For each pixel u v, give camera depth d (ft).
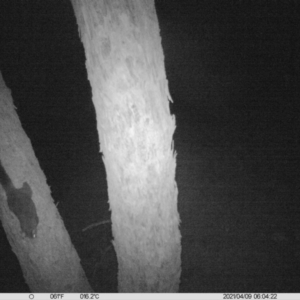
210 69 16.61
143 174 5.55
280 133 14.76
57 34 13.30
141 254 6.27
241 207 12.03
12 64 12.52
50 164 13.39
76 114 14.42
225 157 13.83
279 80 16.48
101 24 4.86
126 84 5.09
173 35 16.52
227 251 10.70
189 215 11.83
